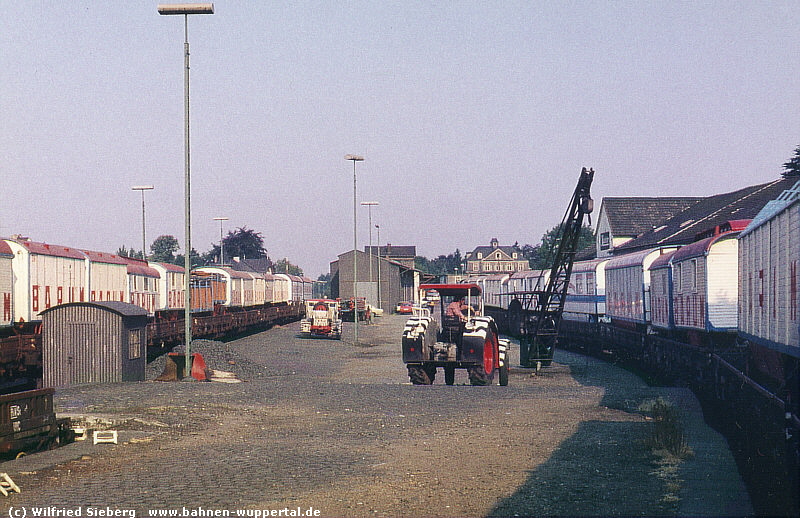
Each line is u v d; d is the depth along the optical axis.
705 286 21.94
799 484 8.57
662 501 8.95
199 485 10.12
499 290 63.31
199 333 43.41
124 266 38.78
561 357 38.84
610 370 31.34
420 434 14.34
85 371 24.14
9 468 11.31
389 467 11.24
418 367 24.14
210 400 19.44
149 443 13.52
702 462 11.23
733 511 8.42
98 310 24.25
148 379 27.86
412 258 162.75
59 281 30.44
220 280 58.22
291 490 9.80
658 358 27.64
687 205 70.12
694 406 18.06
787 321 13.89
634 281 32.91
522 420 16.05
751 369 18.84
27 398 12.41
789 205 13.62
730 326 21.73
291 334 59.66
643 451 12.25
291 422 16.02
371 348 46.53
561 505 8.89
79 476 10.76
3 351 23.72
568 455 12.02
